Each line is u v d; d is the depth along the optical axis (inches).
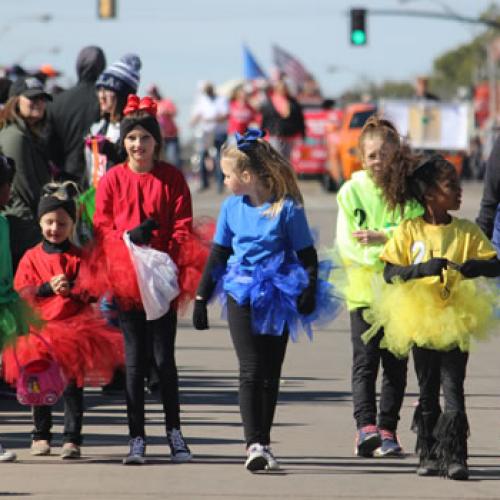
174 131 2469.2
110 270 677.3
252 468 658.8
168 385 691.4
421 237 653.3
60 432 764.0
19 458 694.5
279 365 671.8
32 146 866.1
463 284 649.6
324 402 853.2
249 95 2728.8
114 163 890.7
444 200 649.6
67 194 717.9
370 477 652.1
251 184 662.5
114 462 684.7
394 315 643.5
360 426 697.0
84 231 788.0
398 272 647.1
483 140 4714.6
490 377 948.0
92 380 701.3
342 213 703.1
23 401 678.5
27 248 855.7
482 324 650.2
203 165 2962.6
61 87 1264.8
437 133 3147.1
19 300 674.2
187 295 701.3
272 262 659.4
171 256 698.8
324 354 1051.3
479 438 748.0
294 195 665.6
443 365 652.7
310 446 724.7
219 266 674.8
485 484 638.5
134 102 705.6
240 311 661.9
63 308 697.6
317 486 631.2
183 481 641.0
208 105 2849.4
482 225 768.3
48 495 610.2
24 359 684.7
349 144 2797.7
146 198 698.8
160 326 693.9
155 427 777.6
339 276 696.4
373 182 701.9
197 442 735.1
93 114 947.3
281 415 811.4
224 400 858.8
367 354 699.4
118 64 903.7
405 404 849.5
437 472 655.1
